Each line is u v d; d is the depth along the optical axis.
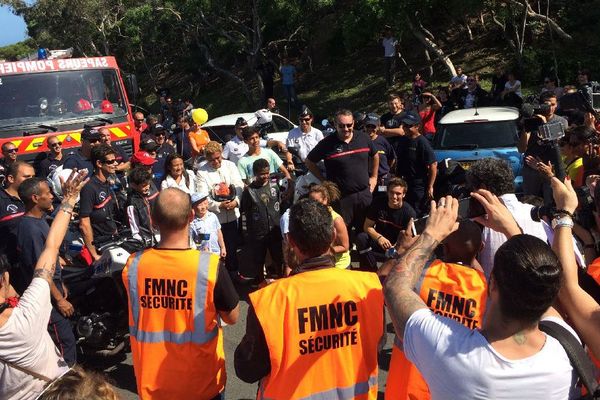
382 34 20.72
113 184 6.66
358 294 2.94
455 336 2.11
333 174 7.28
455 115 10.47
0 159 10.02
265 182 7.02
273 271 7.54
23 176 5.48
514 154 9.45
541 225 3.80
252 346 2.88
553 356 2.07
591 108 5.98
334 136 7.28
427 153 7.72
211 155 7.41
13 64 10.99
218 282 3.41
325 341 2.90
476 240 3.16
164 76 33.81
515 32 20.02
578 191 3.97
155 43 30.42
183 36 28.84
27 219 4.84
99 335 5.36
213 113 27.44
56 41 32.72
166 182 7.28
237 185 7.59
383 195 6.33
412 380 2.98
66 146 10.91
